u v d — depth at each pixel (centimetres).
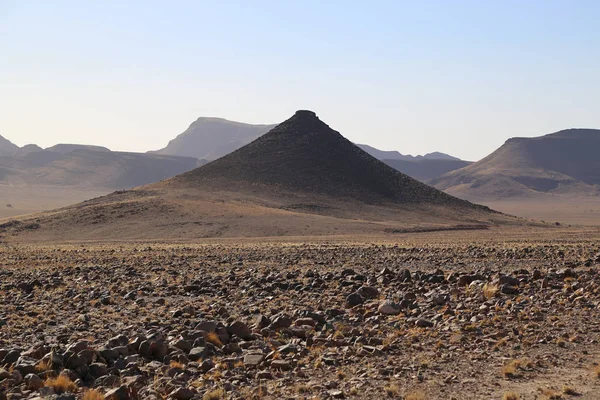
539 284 2836
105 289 2997
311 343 1791
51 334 1917
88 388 1352
